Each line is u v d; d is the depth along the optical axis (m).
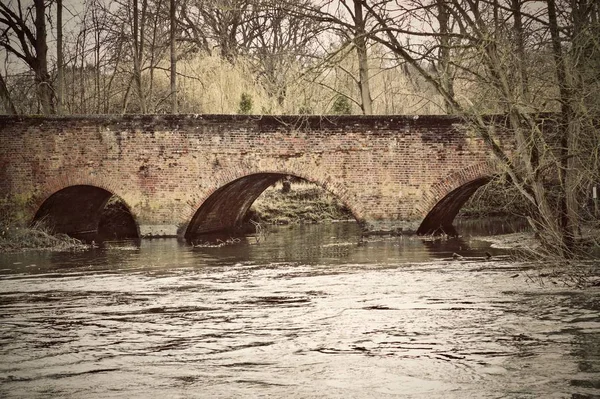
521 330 13.44
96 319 15.18
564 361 11.53
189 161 29.73
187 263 23.48
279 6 26.61
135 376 11.30
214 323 14.64
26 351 12.73
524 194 21.14
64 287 19.16
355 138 28.66
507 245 26.22
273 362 11.90
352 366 11.62
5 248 28.19
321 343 12.95
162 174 29.92
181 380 11.08
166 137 29.81
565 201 22.31
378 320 14.56
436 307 15.62
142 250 27.09
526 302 15.83
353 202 28.77
